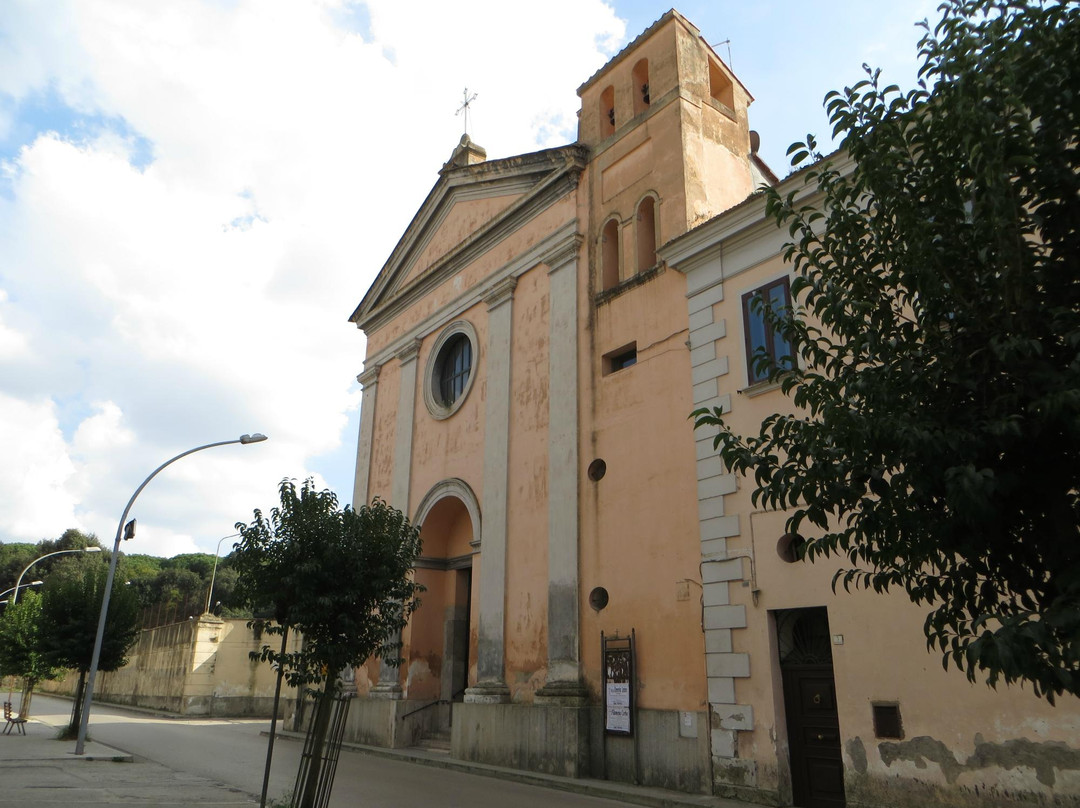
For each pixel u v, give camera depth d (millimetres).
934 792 9336
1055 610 3625
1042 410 3854
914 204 4805
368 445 24422
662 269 15078
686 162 15656
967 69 4477
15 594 30891
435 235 23547
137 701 43562
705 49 17438
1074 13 4281
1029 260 4297
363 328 26469
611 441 15328
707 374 13562
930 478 4379
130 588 23672
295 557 9898
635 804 11727
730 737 11758
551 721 14508
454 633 20250
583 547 15359
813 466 5023
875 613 10352
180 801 11289
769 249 13125
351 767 16062
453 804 11320
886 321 5121
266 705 37875
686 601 13055
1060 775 8359
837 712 10609
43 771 14648
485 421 19062
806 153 5574
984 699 9109
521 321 18766
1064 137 4281
